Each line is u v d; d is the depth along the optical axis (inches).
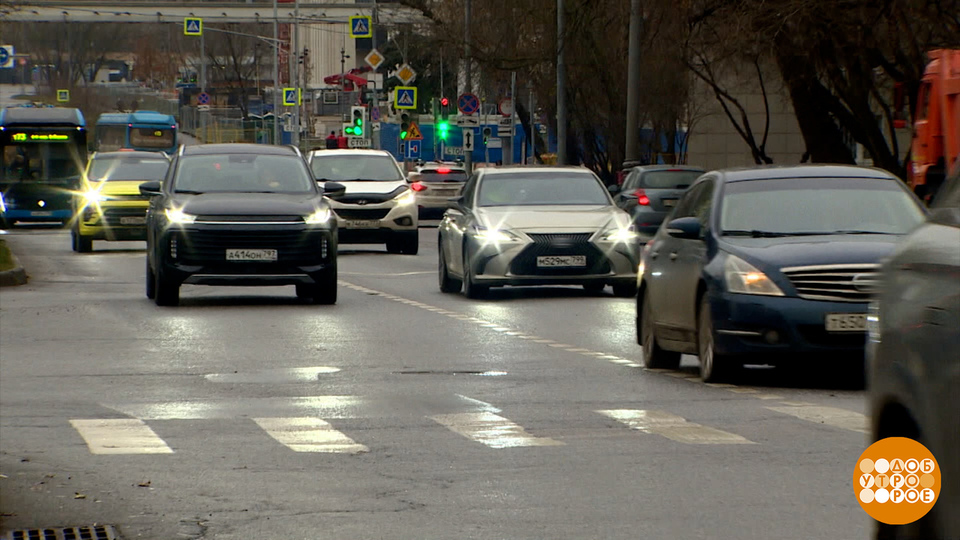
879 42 4419.3
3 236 6210.6
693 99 7775.6
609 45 6653.5
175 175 3056.1
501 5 6614.2
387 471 1262.3
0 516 1103.6
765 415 1556.3
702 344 1849.2
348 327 2539.4
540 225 3063.5
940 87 3816.4
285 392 1768.0
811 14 4170.8
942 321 693.3
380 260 4503.0
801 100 5162.4
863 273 1749.5
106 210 4881.9
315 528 1049.5
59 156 7130.9
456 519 1073.5
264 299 3129.9
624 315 2753.4
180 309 2876.5
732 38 4434.1
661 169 4977.9
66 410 1632.6
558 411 1601.9
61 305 2952.8
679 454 1327.5
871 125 4970.5
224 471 1268.5
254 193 3016.7
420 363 2048.5
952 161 3718.0
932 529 701.9
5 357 2129.7
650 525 1046.4
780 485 1180.5
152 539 1024.2
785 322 1742.1
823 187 1943.9
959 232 724.0
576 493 1160.8
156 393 1765.5
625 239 3078.2
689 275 1887.3
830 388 1776.6
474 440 1418.6
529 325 2573.8
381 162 4899.1
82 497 1165.1
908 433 739.4
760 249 1806.1
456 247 3191.4
